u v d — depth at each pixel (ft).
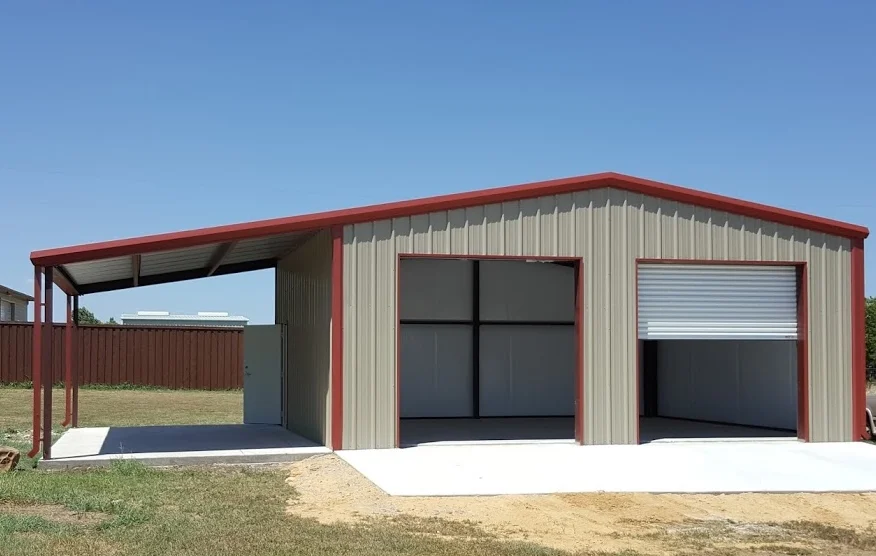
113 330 101.30
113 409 77.20
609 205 48.88
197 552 25.64
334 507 33.47
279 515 31.73
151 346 102.32
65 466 41.88
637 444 48.55
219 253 53.47
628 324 48.75
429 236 46.34
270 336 62.75
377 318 45.62
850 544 30.01
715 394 63.62
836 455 46.34
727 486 38.17
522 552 26.99
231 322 151.12
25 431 57.41
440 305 67.72
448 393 67.31
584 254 48.37
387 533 29.07
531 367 69.00
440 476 38.81
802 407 51.06
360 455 43.78
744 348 60.85
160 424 63.87
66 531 27.61
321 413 48.21
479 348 68.08
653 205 49.44
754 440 51.37
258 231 43.62
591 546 28.58
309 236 51.72
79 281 59.16
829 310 51.67
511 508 33.50
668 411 68.44
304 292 53.98
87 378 100.27
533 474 39.60
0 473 38.93
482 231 47.01
